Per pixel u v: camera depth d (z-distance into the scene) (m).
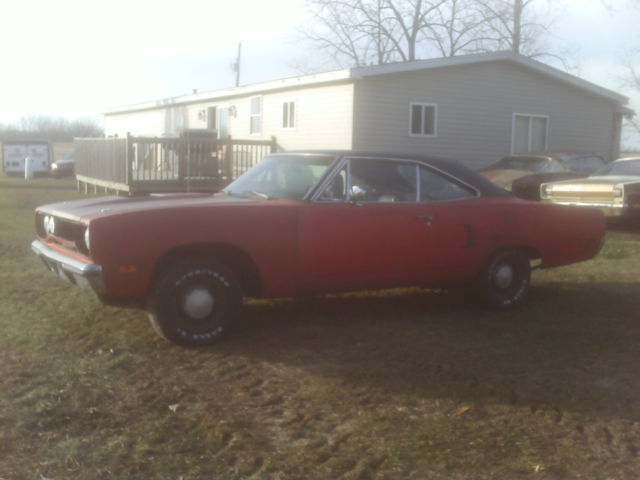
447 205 6.42
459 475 3.60
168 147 17.83
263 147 19.20
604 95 20.73
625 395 4.70
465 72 18.28
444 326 6.32
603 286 8.16
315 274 5.88
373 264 6.08
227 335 5.75
